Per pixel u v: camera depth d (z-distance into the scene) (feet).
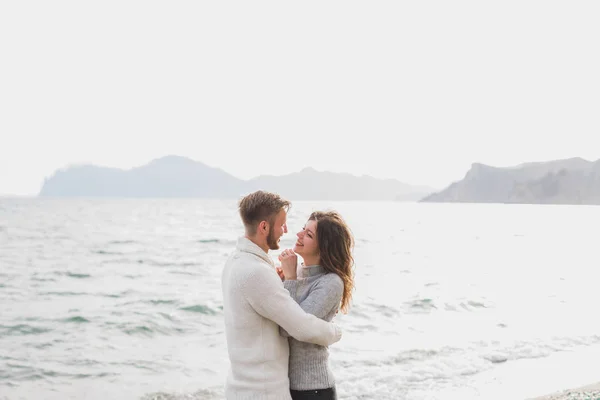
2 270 70.85
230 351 9.51
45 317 39.60
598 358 27.58
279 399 9.27
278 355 9.43
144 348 31.19
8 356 29.22
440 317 39.09
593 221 282.36
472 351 29.04
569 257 92.99
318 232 10.32
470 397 21.43
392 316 39.27
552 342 31.19
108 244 112.27
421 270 71.41
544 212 465.47
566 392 21.42
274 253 78.28
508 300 46.75
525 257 92.48
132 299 47.78
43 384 24.76
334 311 10.11
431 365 26.23
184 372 26.40
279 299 9.05
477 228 205.77
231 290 9.39
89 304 45.47
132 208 421.18
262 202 9.64
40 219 228.43
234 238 127.44
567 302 46.06
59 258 86.07
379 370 25.35
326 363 10.00
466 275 66.08
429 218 311.06
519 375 24.57
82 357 29.14
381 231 178.09
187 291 52.85
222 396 22.95
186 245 110.01
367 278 62.39
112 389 24.00
